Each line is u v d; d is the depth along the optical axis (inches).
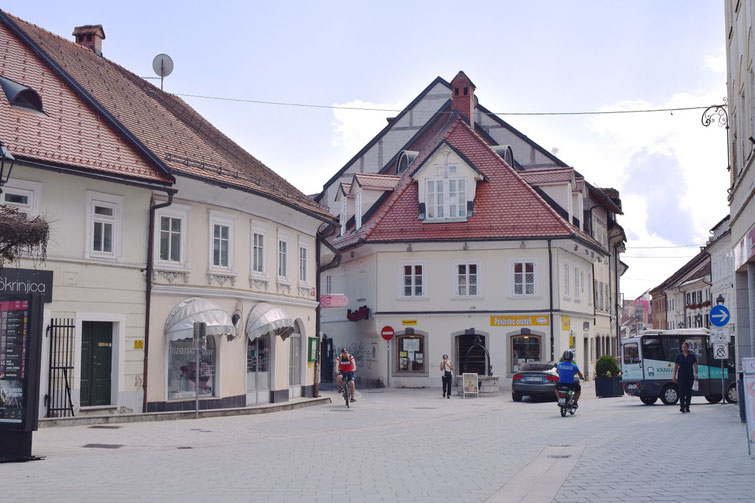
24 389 550.9
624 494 399.5
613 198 2381.9
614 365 1456.7
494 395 1465.3
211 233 1021.8
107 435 743.7
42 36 1098.1
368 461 556.4
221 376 1026.7
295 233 1269.7
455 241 1692.9
